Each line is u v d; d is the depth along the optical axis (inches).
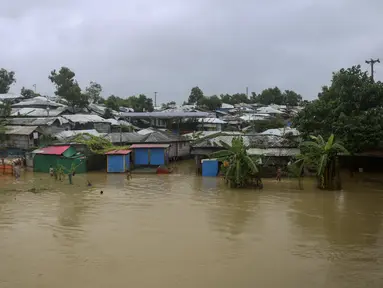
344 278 564.4
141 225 832.9
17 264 618.8
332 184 1208.2
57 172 1471.5
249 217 896.9
